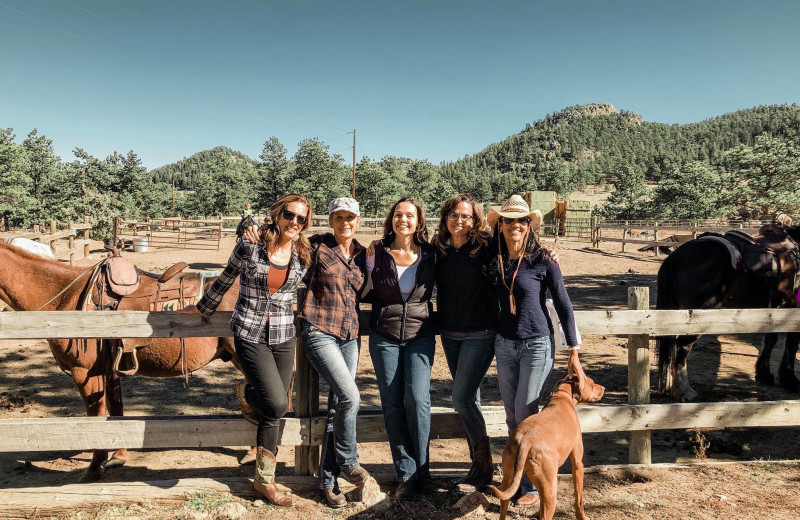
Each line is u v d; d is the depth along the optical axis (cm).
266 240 290
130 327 329
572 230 3319
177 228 2348
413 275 308
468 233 312
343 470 321
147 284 399
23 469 406
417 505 324
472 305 312
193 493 331
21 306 383
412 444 329
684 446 446
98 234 3828
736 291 543
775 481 359
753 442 455
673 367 551
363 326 348
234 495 333
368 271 312
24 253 379
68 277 386
